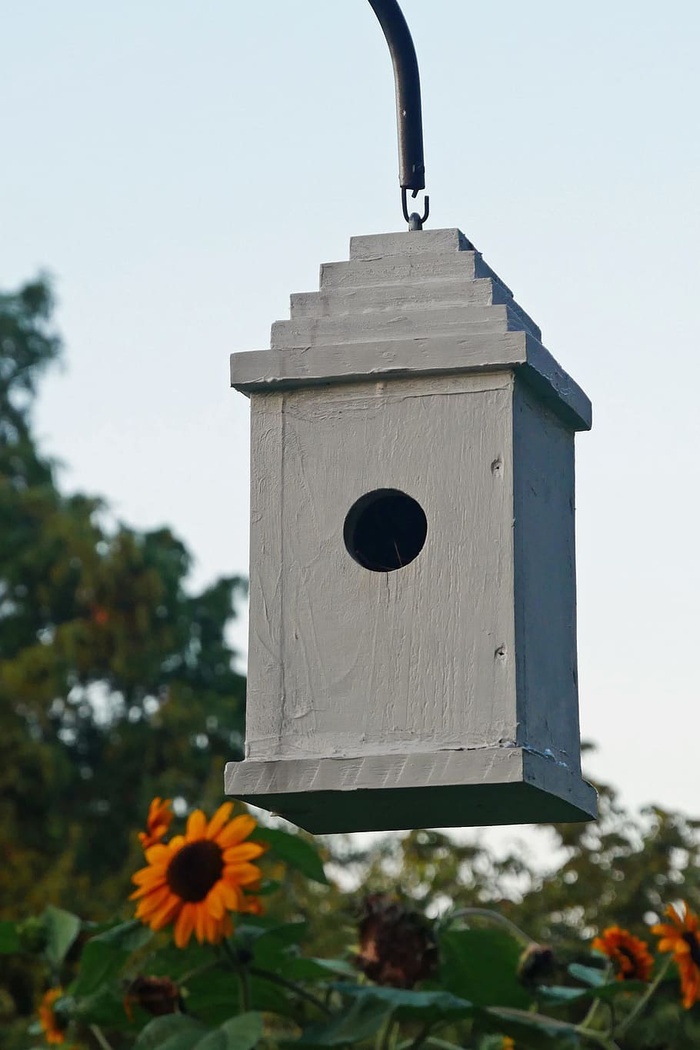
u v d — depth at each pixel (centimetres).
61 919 1030
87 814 4419
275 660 824
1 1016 3566
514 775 772
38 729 4412
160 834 882
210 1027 843
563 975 1358
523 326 862
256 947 931
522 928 1995
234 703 4703
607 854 2105
